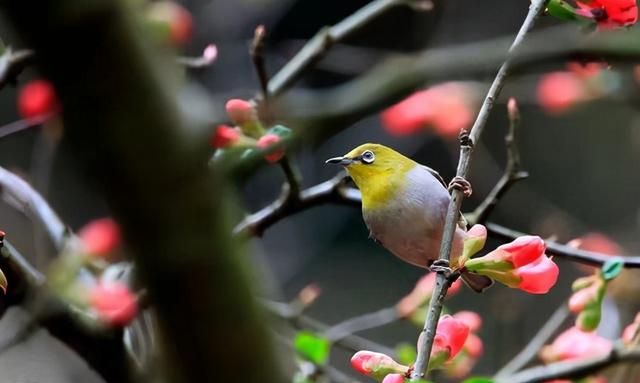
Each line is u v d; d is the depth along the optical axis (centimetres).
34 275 369
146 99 272
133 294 370
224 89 416
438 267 363
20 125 376
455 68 360
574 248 376
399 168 376
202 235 296
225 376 315
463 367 378
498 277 364
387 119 393
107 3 258
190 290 300
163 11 375
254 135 367
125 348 370
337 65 414
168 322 306
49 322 369
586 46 360
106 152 271
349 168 377
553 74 392
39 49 252
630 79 390
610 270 373
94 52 258
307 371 376
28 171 448
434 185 376
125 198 280
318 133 360
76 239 377
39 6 245
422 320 383
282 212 378
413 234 376
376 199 376
